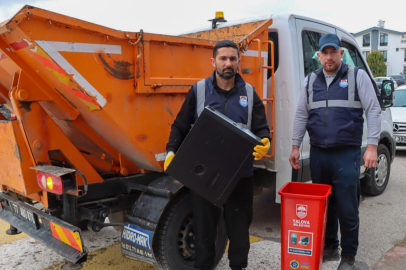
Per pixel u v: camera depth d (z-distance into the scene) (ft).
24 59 7.89
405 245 12.23
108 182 9.82
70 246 8.38
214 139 7.77
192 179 7.93
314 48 13.57
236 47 8.28
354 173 9.77
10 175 9.15
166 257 9.29
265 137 8.43
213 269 10.28
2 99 10.62
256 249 12.12
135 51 8.57
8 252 12.12
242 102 8.50
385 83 14.55
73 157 9.14
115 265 11.19
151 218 9.02
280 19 12.59
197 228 8.83
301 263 8.96
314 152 10.34
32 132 8.45
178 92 9.53
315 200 8.63
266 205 17.04
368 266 10.57
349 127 9.66
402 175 22.12
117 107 8.43
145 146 9.08
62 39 7.44
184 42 9.49
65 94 8.11
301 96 10.60
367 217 15.02
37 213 9.18
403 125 27.04
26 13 6.80
